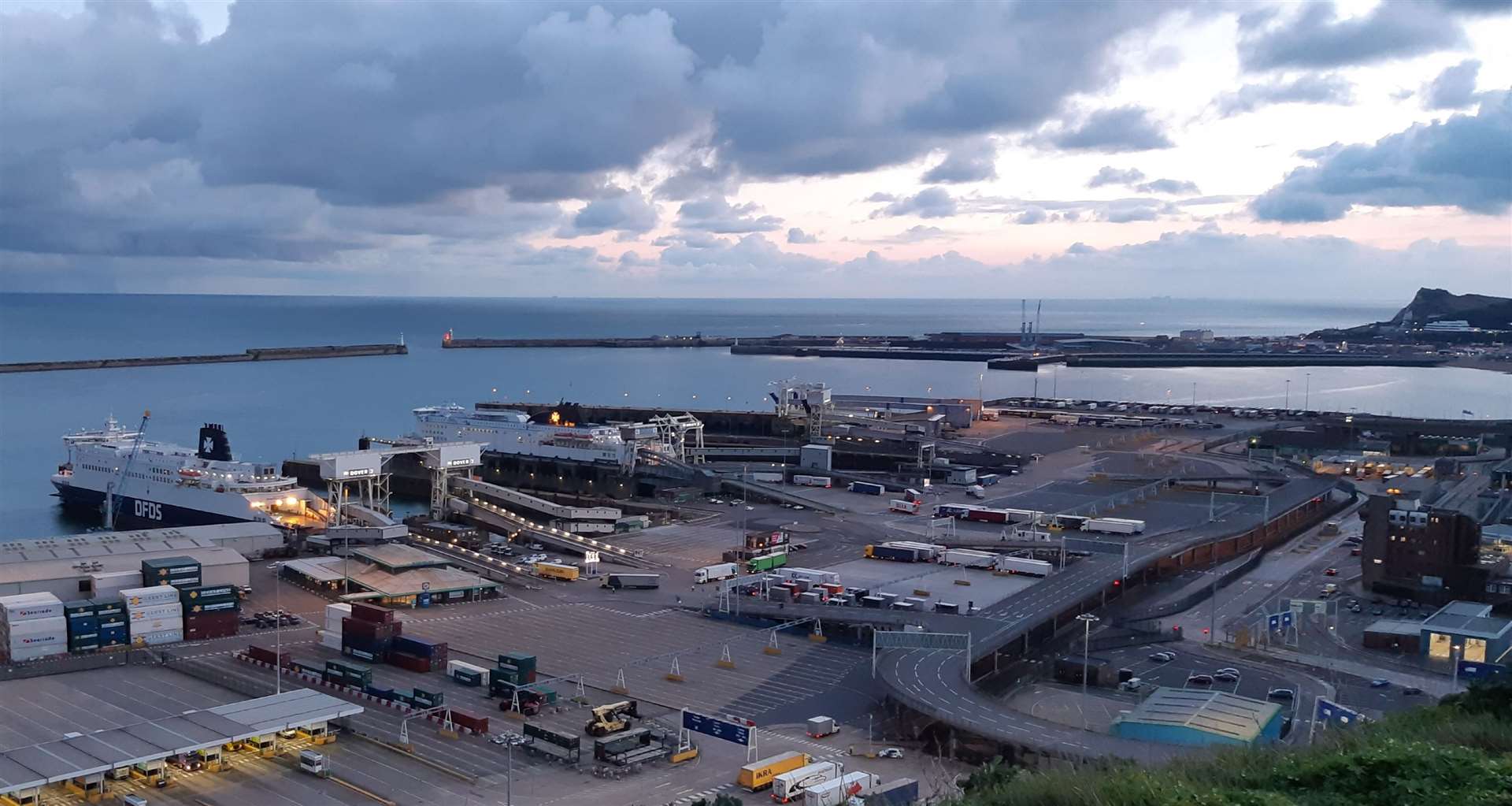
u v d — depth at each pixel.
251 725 101.19
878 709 114.75
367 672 117.62
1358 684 125.06
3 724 107.81
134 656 131.75
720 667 128.62
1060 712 115.88
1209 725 100.31
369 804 89.44
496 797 90.75
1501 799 32.06
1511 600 158.88
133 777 94.00
